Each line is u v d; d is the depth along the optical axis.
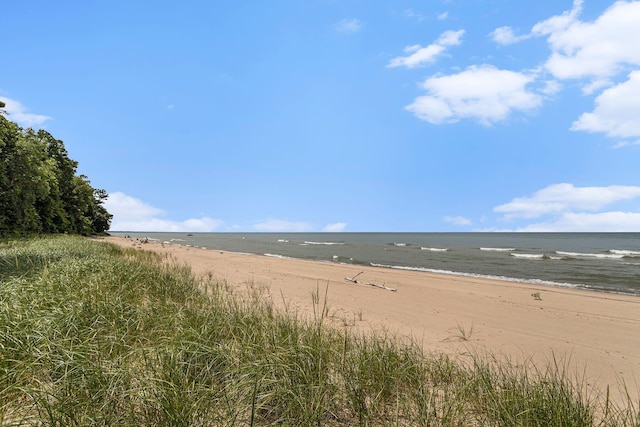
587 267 19.36
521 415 2.90
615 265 20.38
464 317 7.42
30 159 20.30
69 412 2.32
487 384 3.43
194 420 2.36
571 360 4.96
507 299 9.64
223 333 4.49
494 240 77.19
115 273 7.28
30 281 5.75
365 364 3.72
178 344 3.46
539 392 3.21
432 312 7.83
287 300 8.57
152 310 4.88
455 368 4.01
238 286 10.24
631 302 9.45
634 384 4.16
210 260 19.66
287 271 15.10
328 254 29.70
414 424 2.85
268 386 2.97
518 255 29.08
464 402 3.14
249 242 56.81
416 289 11.08
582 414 2.98
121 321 4.24
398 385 3.50
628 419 3.06
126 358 3.27
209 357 3.36
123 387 2.56
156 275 8.14
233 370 3.08
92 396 2.52
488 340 5.81
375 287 11.22
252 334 4.31
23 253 9.64
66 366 2.84
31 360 2.96
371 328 6.24
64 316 3.96
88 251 13.10
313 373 3.37
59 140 38.28
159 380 2.59
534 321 7.23
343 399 3.11
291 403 2.76
